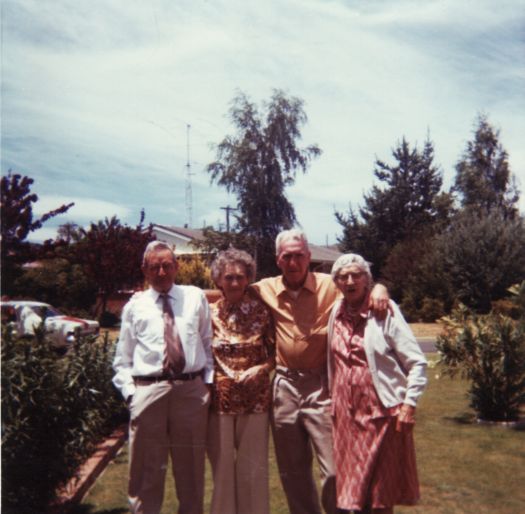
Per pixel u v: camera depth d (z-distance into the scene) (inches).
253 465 140.9
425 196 785.6
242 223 632.4
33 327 167.5
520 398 269.1
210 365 143.6
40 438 161.9
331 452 140.1
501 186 629.6
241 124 644.1
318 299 141.8
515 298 283.7
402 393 130.5
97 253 378.0
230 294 142.7
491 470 201.5
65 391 167.6
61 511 167.3
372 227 800.9
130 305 144.5
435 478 193.6
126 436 250.4
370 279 135.9
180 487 140.3
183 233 699.4
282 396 143.2
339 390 134.9
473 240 442.6
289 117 642.2
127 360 144.6
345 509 129.6
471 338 273.7
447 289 482.3
